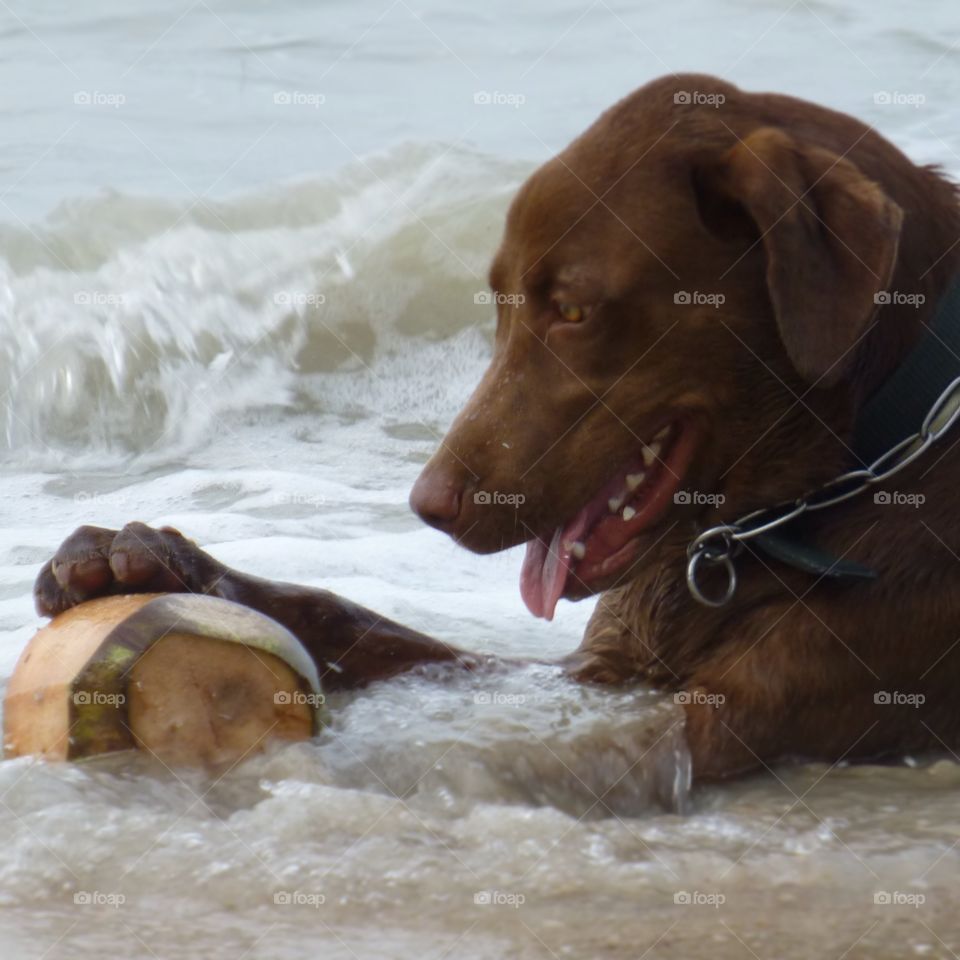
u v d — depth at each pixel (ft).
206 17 84.38
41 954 14.98
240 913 15.99
